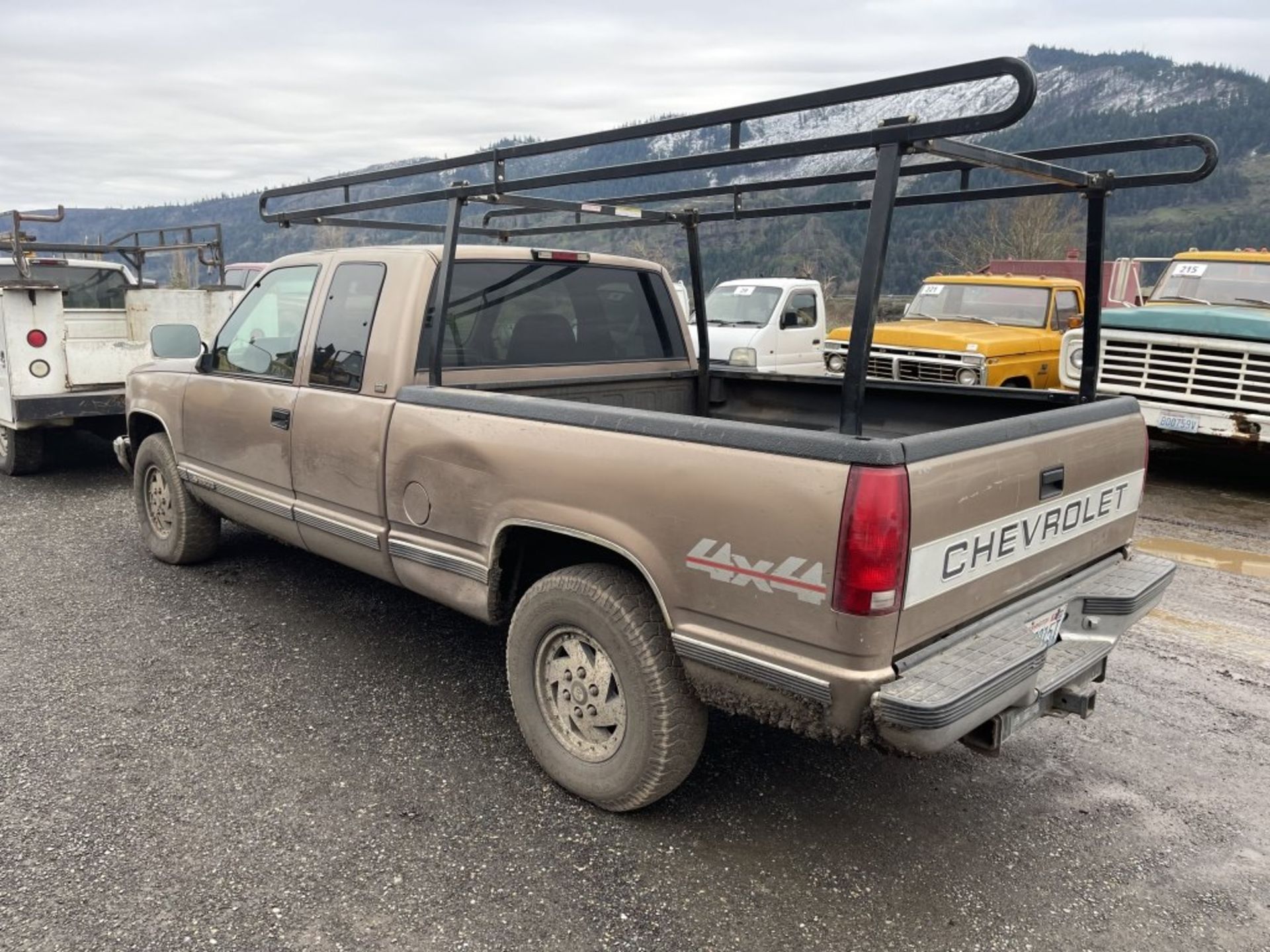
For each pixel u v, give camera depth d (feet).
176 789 10.65
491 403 10.83
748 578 8.48
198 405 16.19
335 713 12.60
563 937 8.43
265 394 14.38
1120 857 9.87
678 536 8.97
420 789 10.78
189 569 18.49
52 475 27.66
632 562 9.39
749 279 45.42
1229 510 24.73
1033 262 71.97
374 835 9.87
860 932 8.60
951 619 8.68
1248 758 11.98
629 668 9.59
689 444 8.90
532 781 10.99
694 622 9.02
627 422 9.47
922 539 7.98
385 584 17.71
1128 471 11.36
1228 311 26.03
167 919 8.52
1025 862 9.73
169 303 30.58
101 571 18.33
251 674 13.74
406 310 12.27
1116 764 11.78
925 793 11.04
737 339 41.14
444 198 11.76
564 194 27.30
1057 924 8.79
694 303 16.44
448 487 11.30
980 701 7.96
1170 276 31.63
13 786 10.64
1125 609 10.38
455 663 14.25
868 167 12.14
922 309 39.88
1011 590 9.50
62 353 24.98
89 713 12.47
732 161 8.84
